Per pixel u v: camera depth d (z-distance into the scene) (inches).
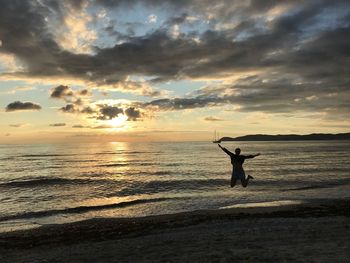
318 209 939.3
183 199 1195.3
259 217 851.4
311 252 396.5
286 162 3139.8
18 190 1498.5
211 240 551.8
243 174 539.2
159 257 429.1
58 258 499.2
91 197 1300.4
